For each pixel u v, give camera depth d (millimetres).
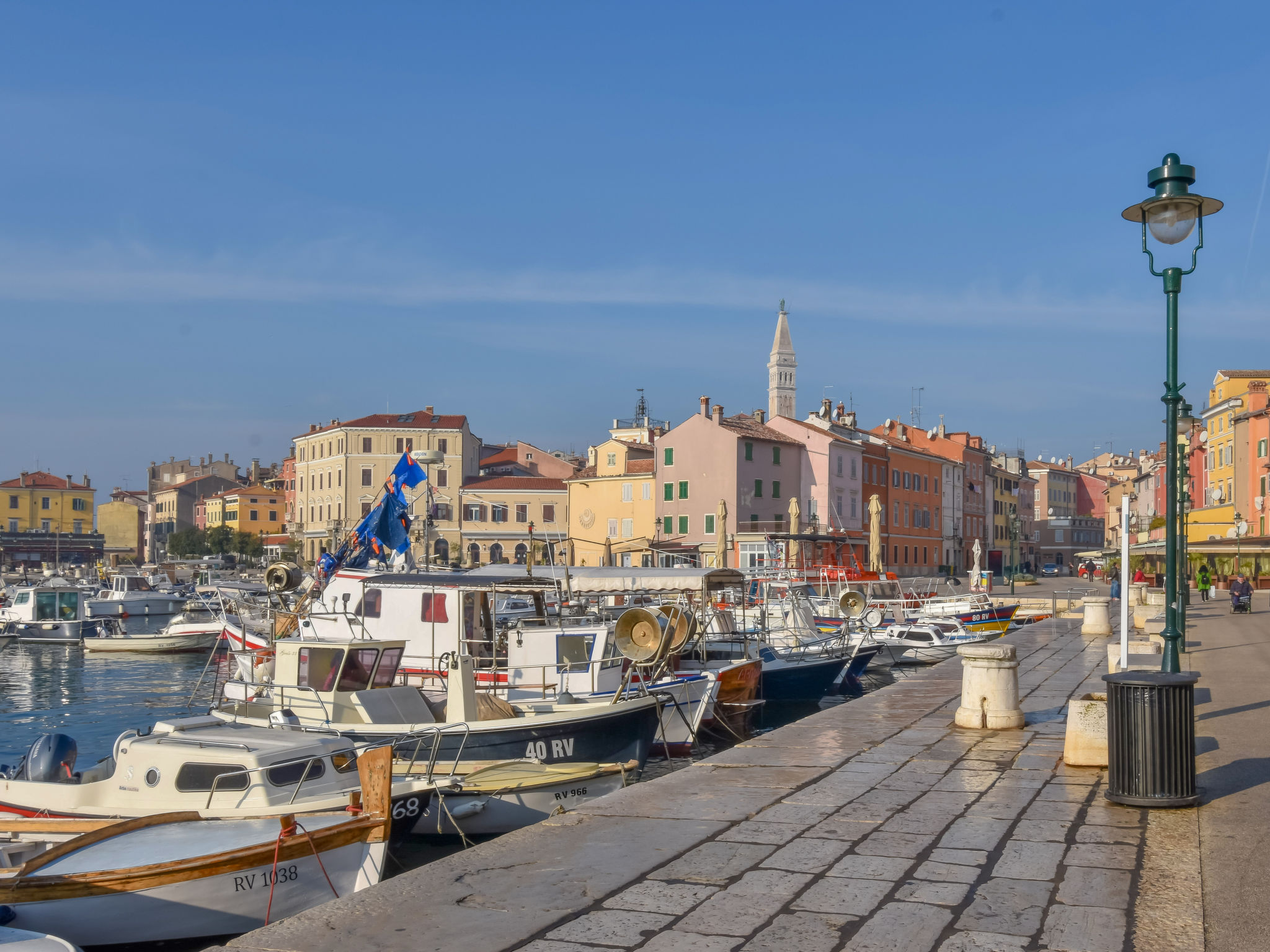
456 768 15805
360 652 17469
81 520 151000
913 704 15500
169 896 10617
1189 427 24031
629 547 79562
